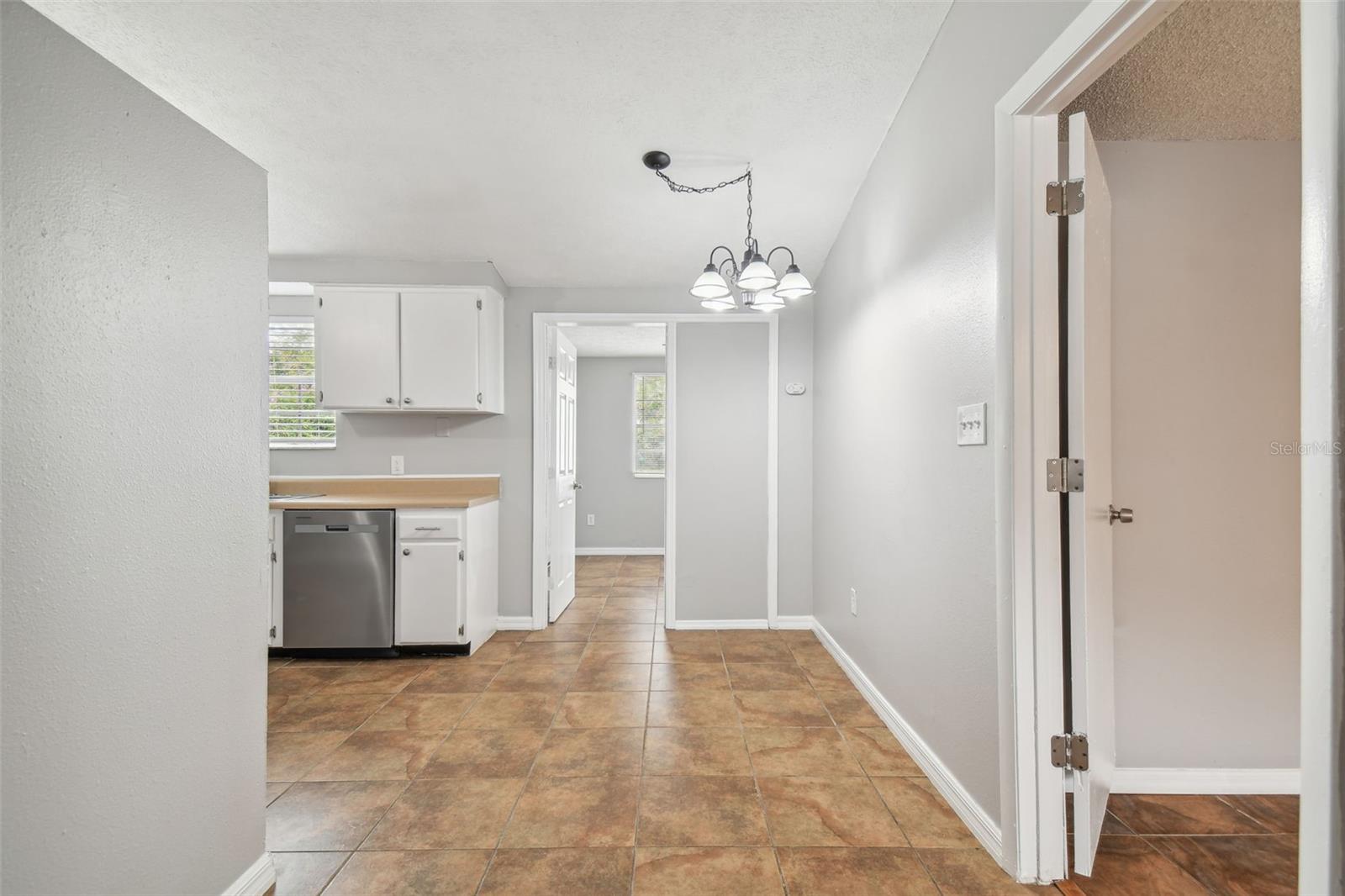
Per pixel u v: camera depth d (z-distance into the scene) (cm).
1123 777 187
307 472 367
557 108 216
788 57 192
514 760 207
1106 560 168
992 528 152
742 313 377
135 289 111
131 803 110
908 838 163
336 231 309
